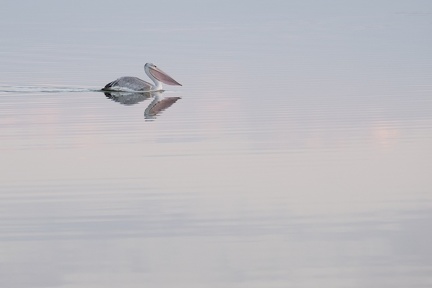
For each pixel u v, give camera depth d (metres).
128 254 12.65
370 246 12.82
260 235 13.35
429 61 33.19
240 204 14.84
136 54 36.47
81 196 15.37
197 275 11.89
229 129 20.75
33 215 14.35
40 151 18.73
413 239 13.05
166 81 26.92
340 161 17.52
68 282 11.70
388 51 37.12
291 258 12.44
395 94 25.48
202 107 23.86
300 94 25.81
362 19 54.34
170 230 13.61
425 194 15.24
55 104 24.59
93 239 13.24
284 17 56.53
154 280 11.76
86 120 22.11
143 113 23.06
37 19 55.44
